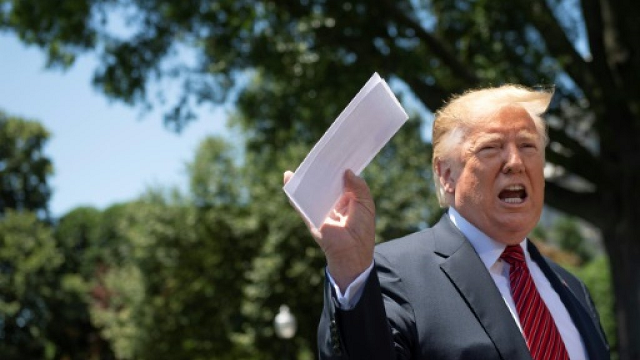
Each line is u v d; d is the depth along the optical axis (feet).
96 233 131.64
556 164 40.81
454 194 9.41
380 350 7.75
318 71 41.14
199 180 89.15
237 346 84.84
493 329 8.53
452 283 8.82
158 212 88.22
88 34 44.14
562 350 8.91
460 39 41.60
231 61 44.14
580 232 157.17
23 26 42.75
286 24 42.29
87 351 118.32
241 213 86.69
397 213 76.13
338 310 7.80
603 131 40.78
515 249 9.29
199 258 87.30
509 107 9.18
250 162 85.30
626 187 41.06
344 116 7.85
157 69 45.03
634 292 41.47
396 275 8.87
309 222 7.89
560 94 41.34
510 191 9.14
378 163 77.82
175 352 87.25
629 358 41.81
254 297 79.56
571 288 10.28
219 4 41.63
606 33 42.37
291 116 46.55
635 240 41.37
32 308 111.04
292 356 81.10
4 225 112.78
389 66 39.40
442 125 9.51
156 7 43.19
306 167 7.88
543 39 40.40
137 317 89.15
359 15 40.06
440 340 8.45
